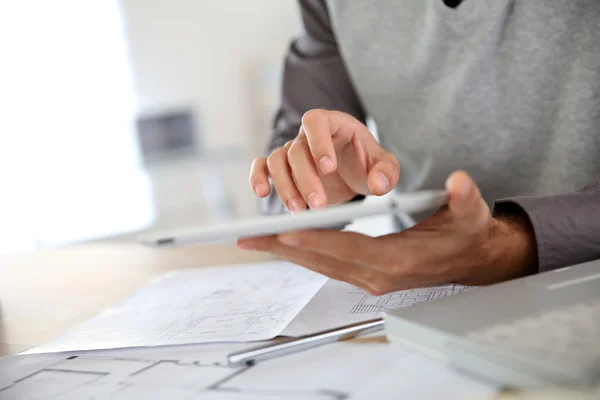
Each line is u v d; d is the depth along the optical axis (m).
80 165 2.85
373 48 0.97
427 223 0.44
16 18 2.70
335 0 1.00
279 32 3.11
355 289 0.56
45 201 2.78
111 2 2.89
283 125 1.10
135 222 2.96
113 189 2.91
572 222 0.49
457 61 0.88
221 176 3.12
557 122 0.85
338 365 0.38
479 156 0.91
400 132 0.99
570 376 0.27
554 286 0.39
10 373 0.47
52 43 2.77
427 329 0.34
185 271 0.80
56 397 0.41
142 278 0.80
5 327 0.64
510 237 0.49
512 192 0.91
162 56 3.01
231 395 0.36
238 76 3.12
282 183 0.52
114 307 0.65
